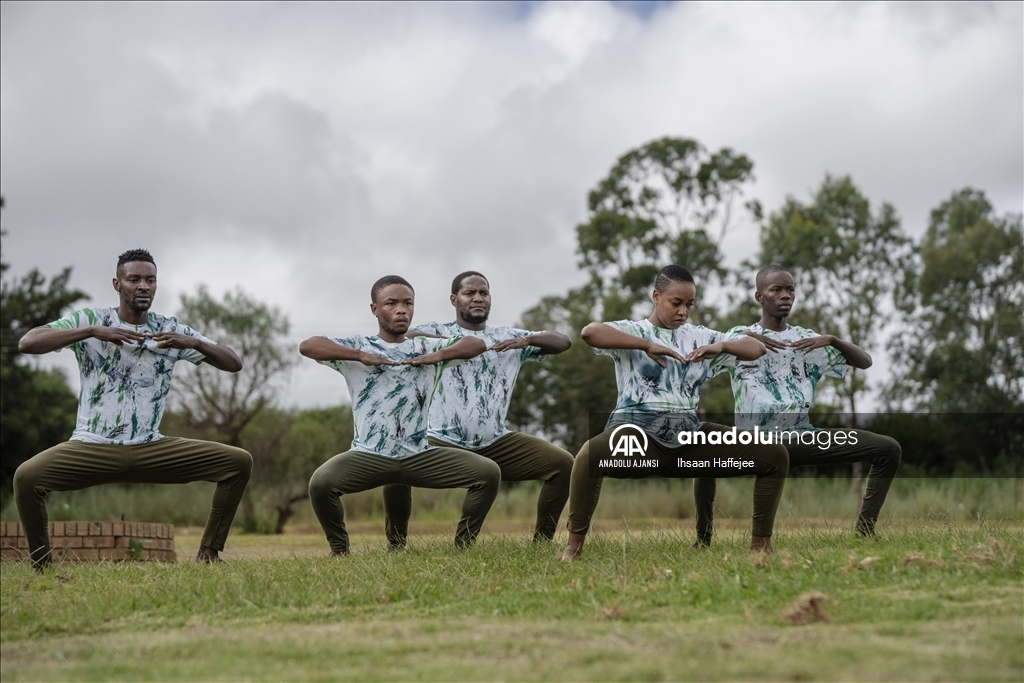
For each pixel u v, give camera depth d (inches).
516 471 350.9
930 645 171.6
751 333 328.5
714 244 1307.8
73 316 319.6
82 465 311.0
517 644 180.7
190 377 1077.1
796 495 732.0
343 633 196.2
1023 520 362.0
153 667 173.0
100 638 199.8
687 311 287.1
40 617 215.0
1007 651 165.5
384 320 340.5
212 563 311.9
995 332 1250.0
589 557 272.4
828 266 1266.0
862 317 1270.9
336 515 336.5
